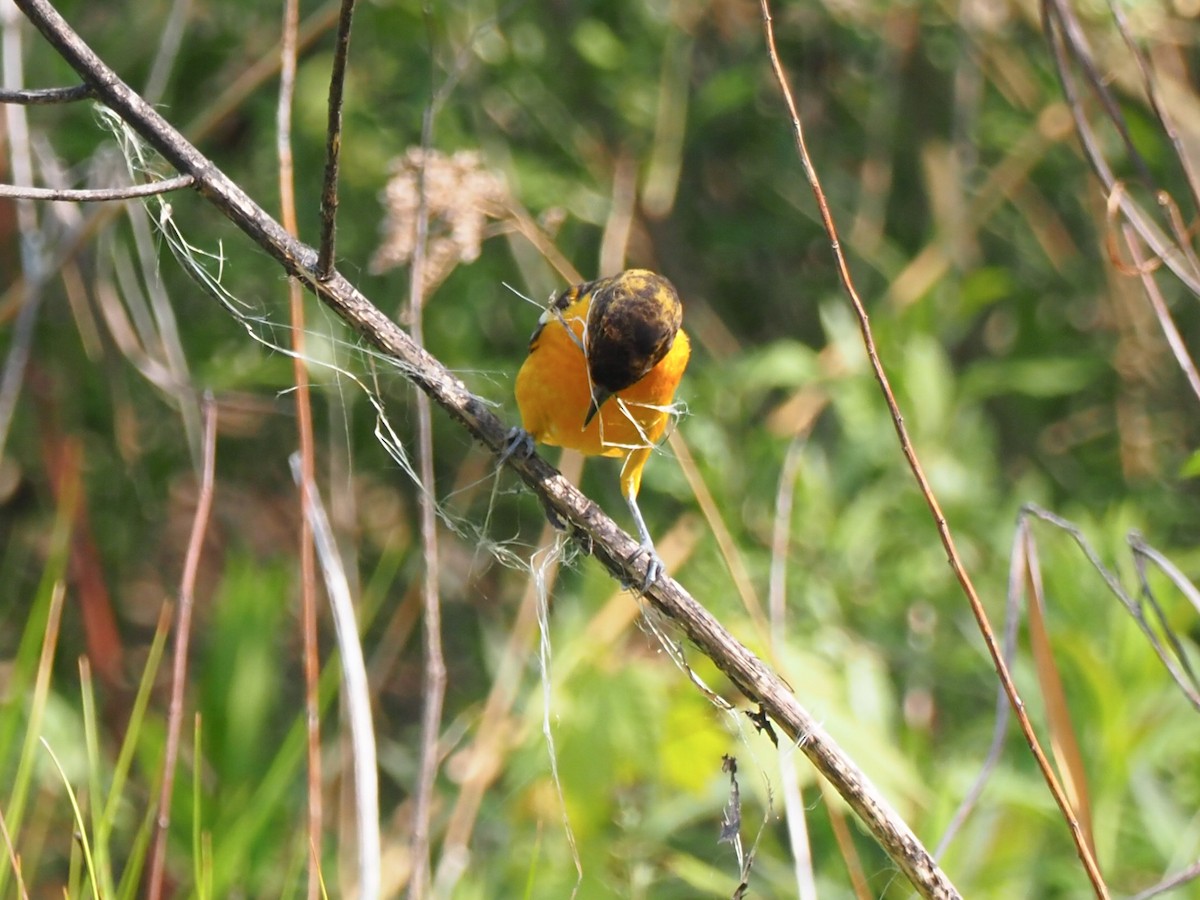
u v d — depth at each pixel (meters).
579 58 12.86
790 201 13.69
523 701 10.27
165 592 13.79
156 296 9.00
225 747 8.27
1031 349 14.09
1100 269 14.27
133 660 13.42
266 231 5.34
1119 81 12.09
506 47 12.20
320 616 13.27
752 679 5.52
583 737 8.16
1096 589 9.26
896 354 11.30
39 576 13.52
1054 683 6.48
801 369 10.90
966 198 14.26
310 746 6.51
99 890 6.12
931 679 10.30
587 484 12.62
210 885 6.58
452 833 8.30
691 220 14.06
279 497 13.91
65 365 12.66
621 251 11.32
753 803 8.77
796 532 10.47
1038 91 13.84
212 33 13.01
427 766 6.77
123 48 12.61
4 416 8.85
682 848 9.07
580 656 8.60
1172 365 13.99
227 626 8.44
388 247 7.23
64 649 12.45
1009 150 13.99
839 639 9.72
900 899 7.92
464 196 7.26
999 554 10.81
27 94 5.12
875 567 10.77
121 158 9.17
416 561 12.09
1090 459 13.95
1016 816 8.02
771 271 14.33
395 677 13.19
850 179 14.48
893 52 13.66
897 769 8.30
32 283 9.16
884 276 13.29
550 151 12.89
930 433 10.95
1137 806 8.58
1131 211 7.41
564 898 7.98
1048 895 8.34
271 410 11.35
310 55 12.63
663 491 10.77
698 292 13.48
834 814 7.40
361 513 13.65
